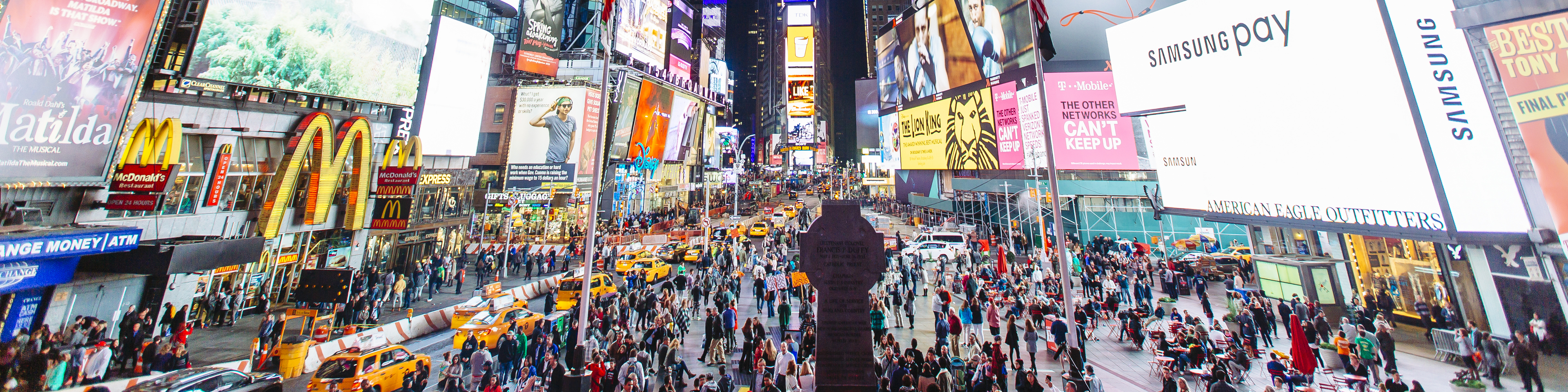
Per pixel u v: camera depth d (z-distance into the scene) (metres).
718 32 84.69
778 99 170.88
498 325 15.91
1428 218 12.46
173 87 15.96
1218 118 18.28
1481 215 11.58
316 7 19.80
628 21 50.03
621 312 17.17
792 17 107.50
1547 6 10.78
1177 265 24.83
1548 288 10.74
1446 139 12.24
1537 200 10.80
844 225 9.76
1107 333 17.34
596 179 13.06
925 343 16.73
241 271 17.94
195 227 16.69
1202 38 18.73
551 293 19.36
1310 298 16.84
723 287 18.44
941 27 42.28
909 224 55.47
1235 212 17.69
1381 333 11.98
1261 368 13.09
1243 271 23.31
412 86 24.50
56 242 10.85
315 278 14.81
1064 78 32.88
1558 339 10.38
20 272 10.88
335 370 11.58
